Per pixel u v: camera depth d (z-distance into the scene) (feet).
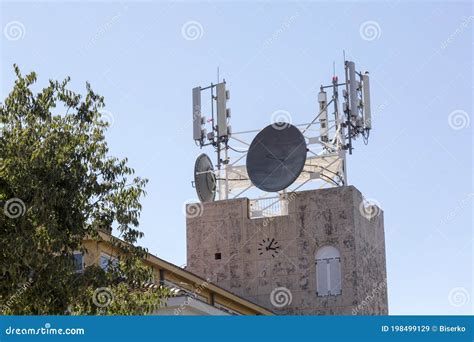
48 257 123.54
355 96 225.56
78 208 126.52
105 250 160.04
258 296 222.89
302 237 223.30
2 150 123.34
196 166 231.71
